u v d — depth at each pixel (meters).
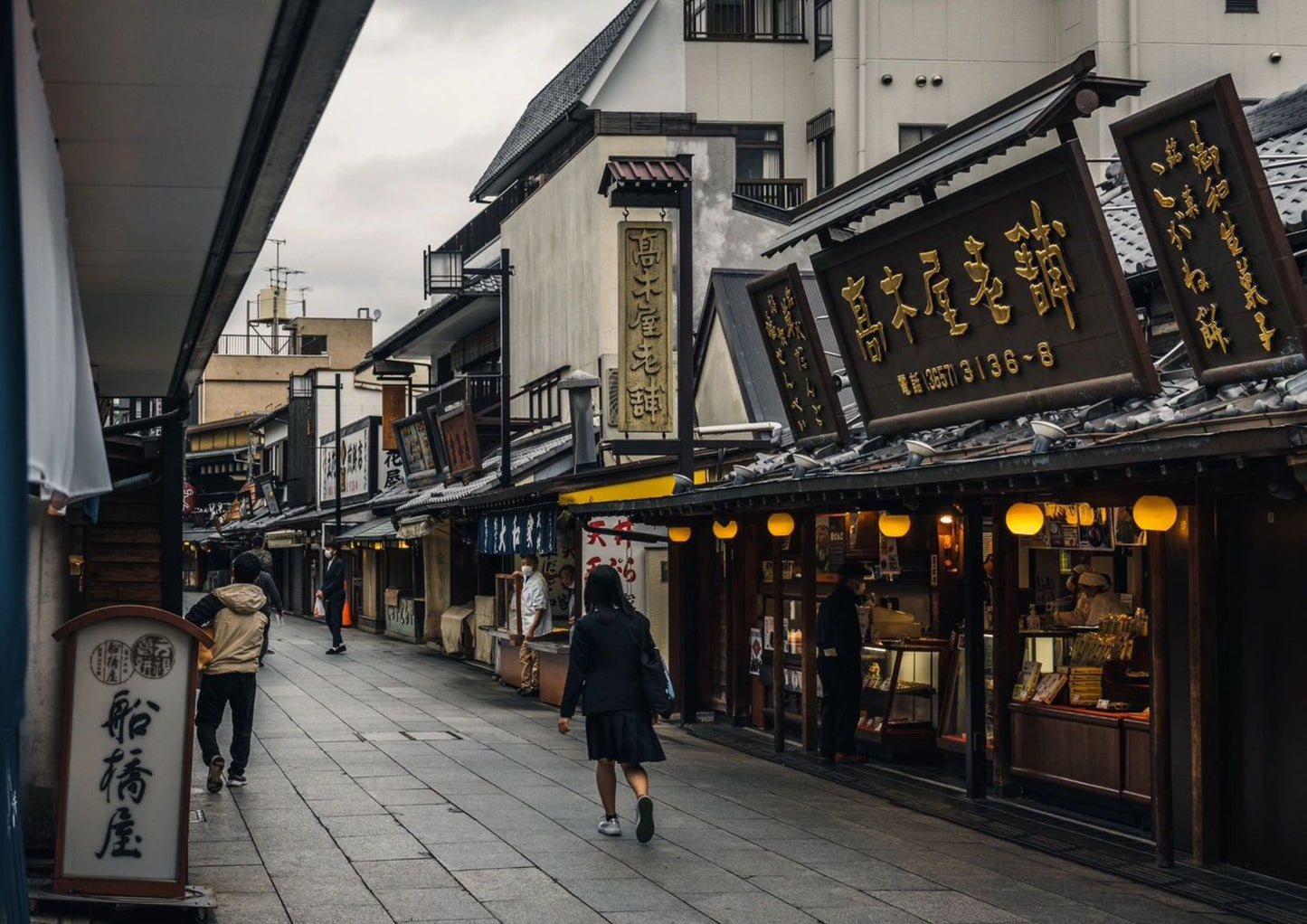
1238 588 9.59
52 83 4.86
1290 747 9.13
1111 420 10.24
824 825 11.09
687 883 8.95
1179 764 10.17
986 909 8.38
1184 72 28.88
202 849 9.81
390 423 42.72
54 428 3.95
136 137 5.43
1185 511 10.09
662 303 18.69
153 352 10.77
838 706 14.33
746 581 17.56
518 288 31.47
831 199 14.01
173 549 11.55
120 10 4.24
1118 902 8.59
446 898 8.45
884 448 13.66
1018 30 30.11
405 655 30.66
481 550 24.61
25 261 3.47
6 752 3.13
